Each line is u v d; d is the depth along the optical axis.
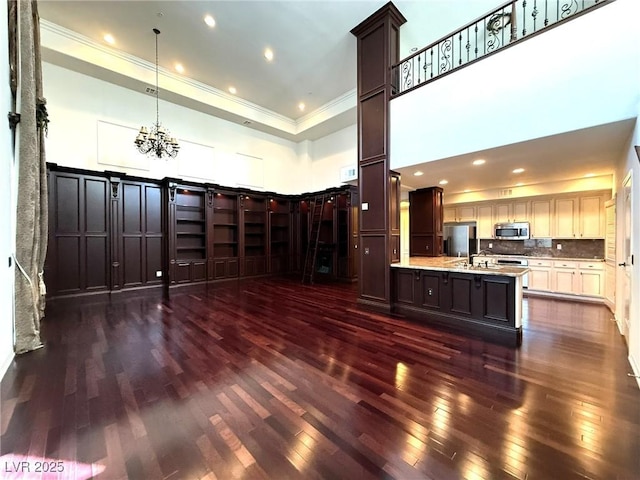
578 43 2.76
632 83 2.50
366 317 4.20
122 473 1.41
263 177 8.48
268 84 6.56
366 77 4.69
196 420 1.82
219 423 1.79
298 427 1.75
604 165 4.17
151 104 6.36
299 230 8.95
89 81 5.55
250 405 1.99
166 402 2.02
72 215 5.19
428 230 6.34
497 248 6.76
